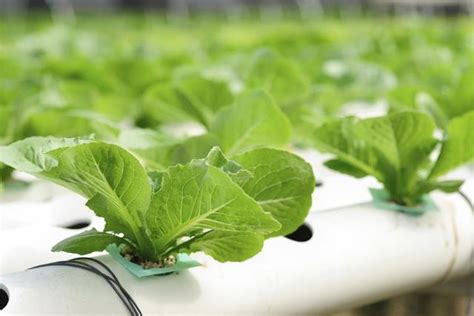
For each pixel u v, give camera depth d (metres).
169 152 0.75
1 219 0.80
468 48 1.81
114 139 0.80
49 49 1.77
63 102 1.02
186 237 0.71
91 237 0.68
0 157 0.67
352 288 0.76
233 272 0.71
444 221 0.80
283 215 0.70
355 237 0.77
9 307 0.66
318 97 1.06
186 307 0.69
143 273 0.68
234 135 0.79
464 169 0.92
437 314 1.01
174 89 0.94
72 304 0.67
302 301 0.73
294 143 0.96
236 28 3.13
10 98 1.06
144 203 0.66
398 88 0.97
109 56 1.60
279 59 1.00
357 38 2.32
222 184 0.64
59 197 0.84
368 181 0.87
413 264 0.78
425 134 0.78
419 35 2.14
